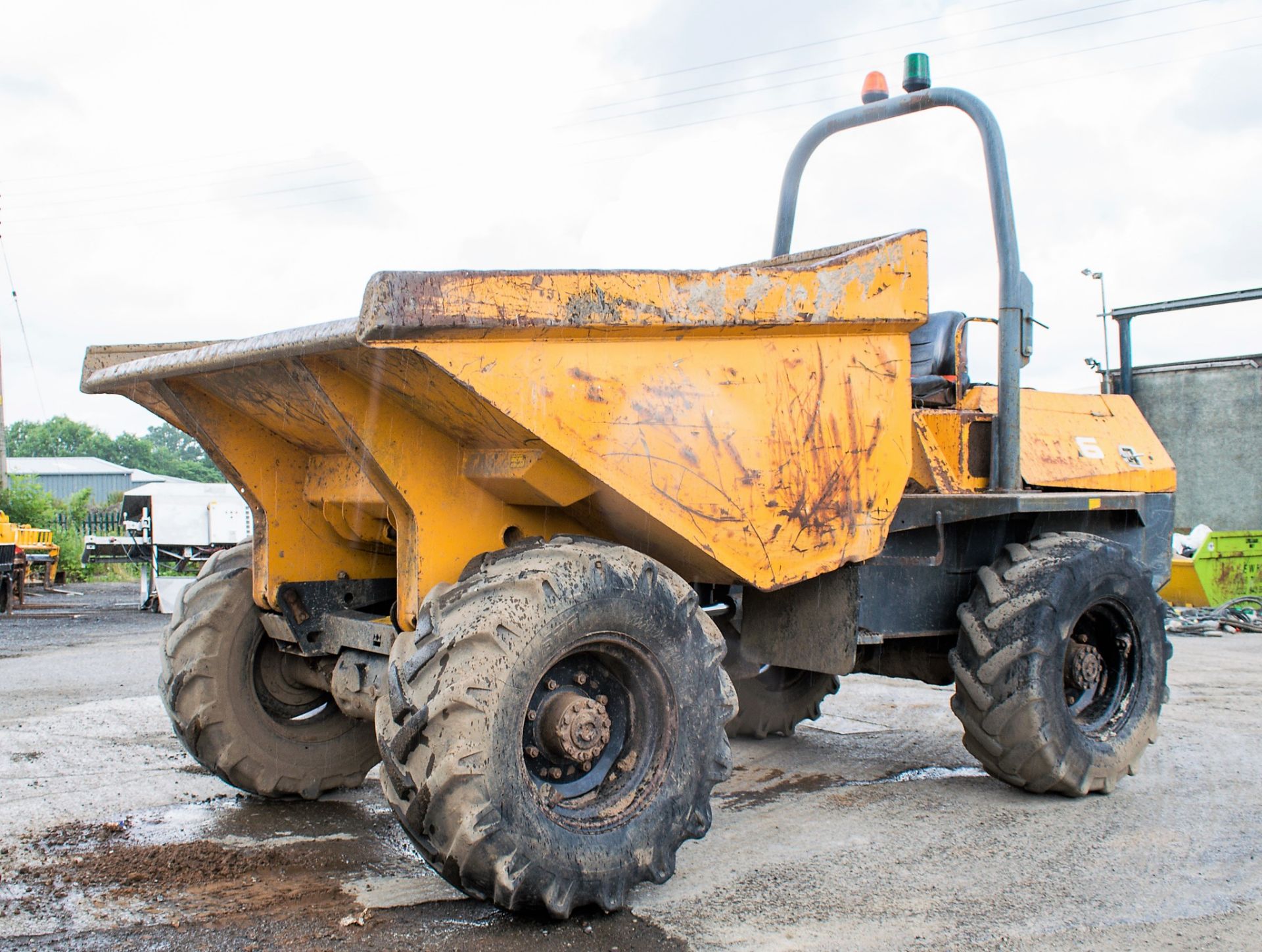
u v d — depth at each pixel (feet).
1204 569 36.70
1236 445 38.09
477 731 8.80
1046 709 13.70
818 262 11.47
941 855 11.76
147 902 10.04
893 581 14.11
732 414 10.62
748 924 9.68
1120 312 30.83
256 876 10.82
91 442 225.97
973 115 15.75
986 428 15.99
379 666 11.69
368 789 14.38
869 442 12.06
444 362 8.57
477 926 9.50
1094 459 17.71
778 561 11.05
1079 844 12.16
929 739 18.07
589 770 9.91
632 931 9.47
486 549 10.61
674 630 10.07
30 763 15.65
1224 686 23.00
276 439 12.57
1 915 9.67
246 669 13.06
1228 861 11.55
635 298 9.65
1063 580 14.05
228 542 46.03
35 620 40.45
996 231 15.53
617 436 9.68
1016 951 9.13
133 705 20.47
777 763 16.37
